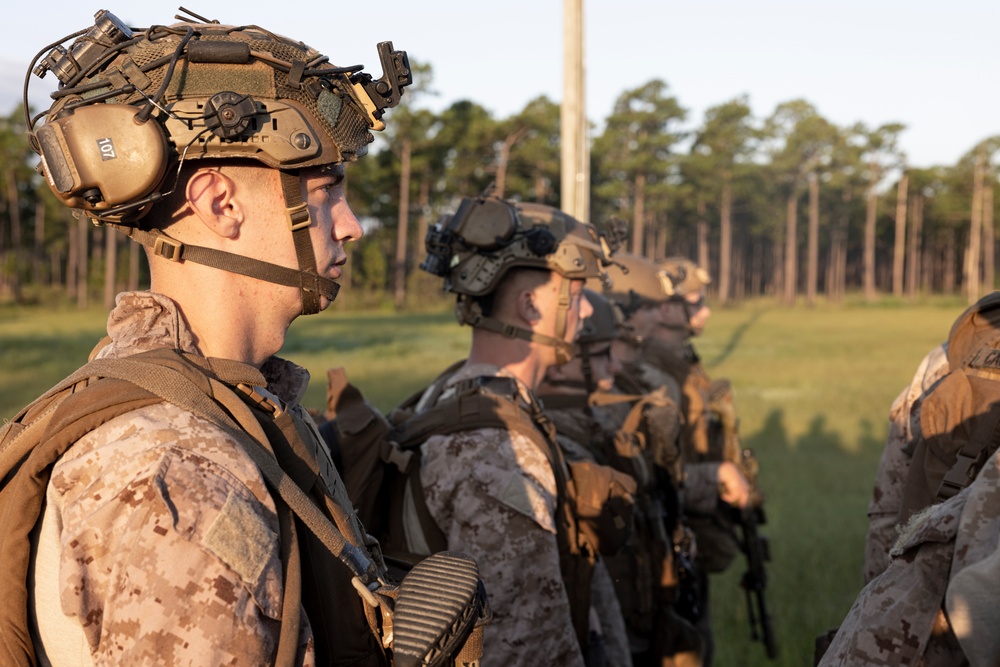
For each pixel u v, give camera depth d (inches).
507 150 2266.2
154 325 42.8
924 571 46.0
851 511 286.2
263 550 37.6
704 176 2731.3
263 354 46.4
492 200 89.7
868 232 3058.6
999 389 56.2
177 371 40.4
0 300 2466.8
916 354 951.6
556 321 90.4
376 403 550.0
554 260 88.4
